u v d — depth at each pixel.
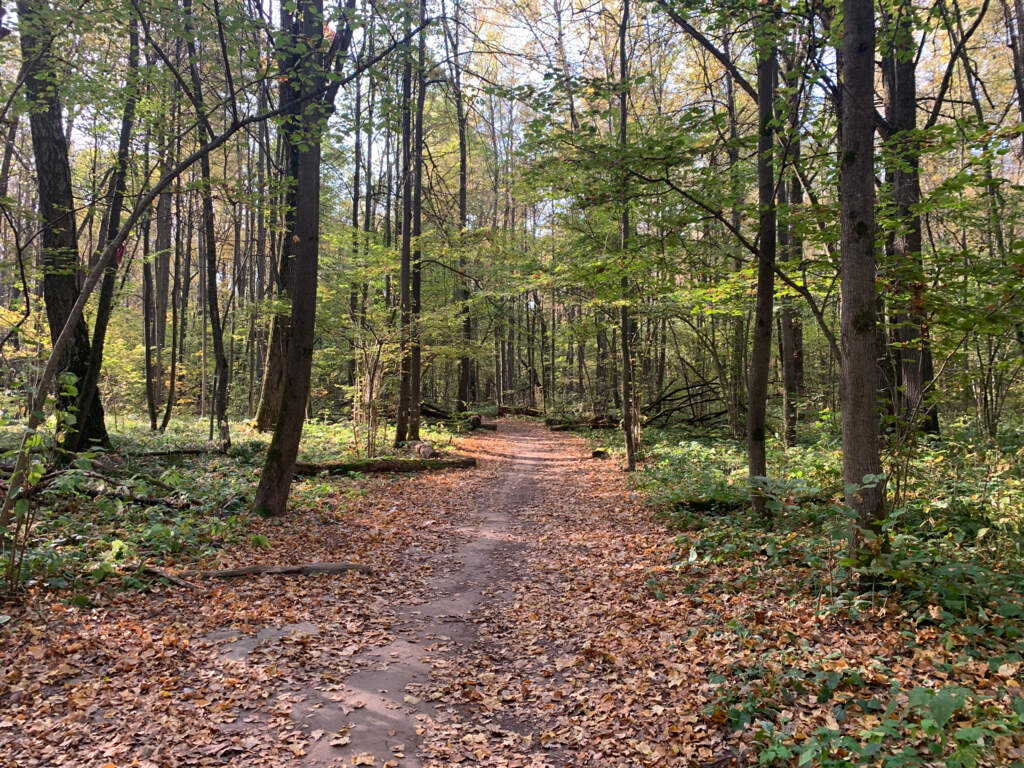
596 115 6.71
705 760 3.07
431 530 8.81
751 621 4.64
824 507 7.06
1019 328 6.30
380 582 6.34
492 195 31.55
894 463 5.49
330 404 24.83
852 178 4.92
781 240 10.33
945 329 5.73
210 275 12.40
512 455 17.84
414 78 15.53
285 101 8.81
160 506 7.79
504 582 6.57
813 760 2.87
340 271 16.91
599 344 28.34
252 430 15.89
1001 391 9.34
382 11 7.01
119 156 9.12
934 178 14.28
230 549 6.82
